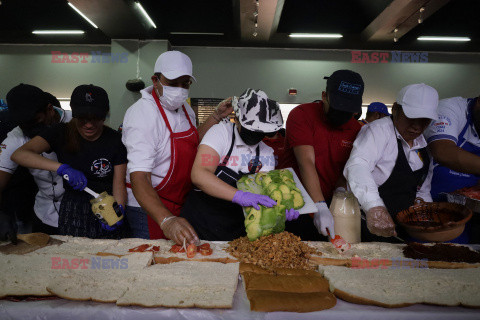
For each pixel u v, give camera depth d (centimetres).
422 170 210
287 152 246
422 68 743
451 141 209
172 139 205
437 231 167
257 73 754
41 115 208
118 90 732
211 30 698
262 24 637
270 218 165
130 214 214
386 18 596
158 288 130
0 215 170
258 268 151
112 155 202
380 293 129
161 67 196
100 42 746
